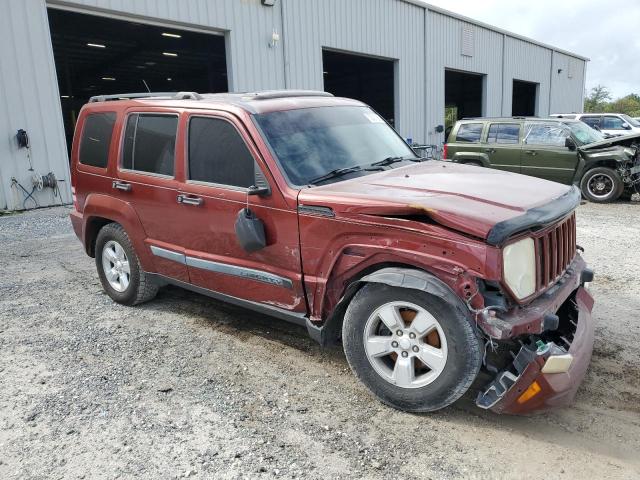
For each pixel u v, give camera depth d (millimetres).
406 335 3258
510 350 3203
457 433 3143
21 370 4039
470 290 2957
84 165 5492
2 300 5680
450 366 3086
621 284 5730
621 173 11359
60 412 3447
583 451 2957
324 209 3455
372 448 3014
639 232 8391
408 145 5066
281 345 4402
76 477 2828
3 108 11250
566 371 2916
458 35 25297
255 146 3875
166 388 3725
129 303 5352
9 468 2916
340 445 3047
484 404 3062
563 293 3428
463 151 13320
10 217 10891
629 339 4332
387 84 29719
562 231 3535
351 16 19203
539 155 12219
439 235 3027
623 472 2775
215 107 4215
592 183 11734
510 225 2924
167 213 4570
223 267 4199
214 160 4180
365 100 31266
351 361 3490
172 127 4520
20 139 11391
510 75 30406
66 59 25203
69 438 3172
